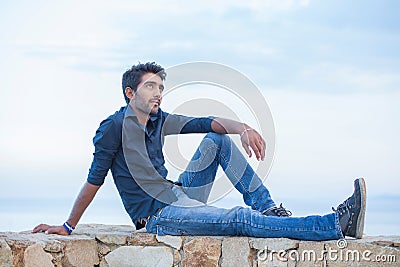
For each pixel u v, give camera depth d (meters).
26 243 3.12
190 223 3.37
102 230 3.66
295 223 3.30
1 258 2.96
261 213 3.42
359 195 3.28
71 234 3.47
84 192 3.44
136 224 3.54
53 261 3.22
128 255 3.40
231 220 3.34
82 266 3.34
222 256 3.33
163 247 3.38
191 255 3.35
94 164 3.43
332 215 3.29
